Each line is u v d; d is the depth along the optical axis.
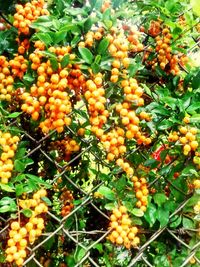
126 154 0.47
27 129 0.51
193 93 0.46
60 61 0.42
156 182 0.47
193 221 0.45
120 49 0.44
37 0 0.47
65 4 0.48
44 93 0.43
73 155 0.54
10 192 0.46
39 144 0.46
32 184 0.42
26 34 0.46
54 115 0.42
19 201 0.42
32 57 0.43
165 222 0.45
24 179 0.45
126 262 0.48
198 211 0.44
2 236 0.45
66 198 0.53
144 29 0.52
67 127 0.48
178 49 0.51
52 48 0.43
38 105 0.43
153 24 0.52
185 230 0.45
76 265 0.44
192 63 0.56
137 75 0.51
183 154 0.46
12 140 0.43
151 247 0.47
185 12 0.52
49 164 0.53
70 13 0.45
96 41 0.44
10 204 0.41
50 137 0.52
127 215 0.43
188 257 0.44
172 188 0.46
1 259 0.44
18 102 0.48
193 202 0.45
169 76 0.52
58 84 0.42
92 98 0.42
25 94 0.43
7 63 0.46
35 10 0.46
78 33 0.44
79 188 0.48
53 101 0.42
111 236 0.43
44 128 0.44
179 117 0.44
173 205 0.45
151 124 0.45
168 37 0.51
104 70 0.45
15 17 0.45
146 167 0.47
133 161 0.47
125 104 0.44
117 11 0.48
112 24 0.44
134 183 0.45
